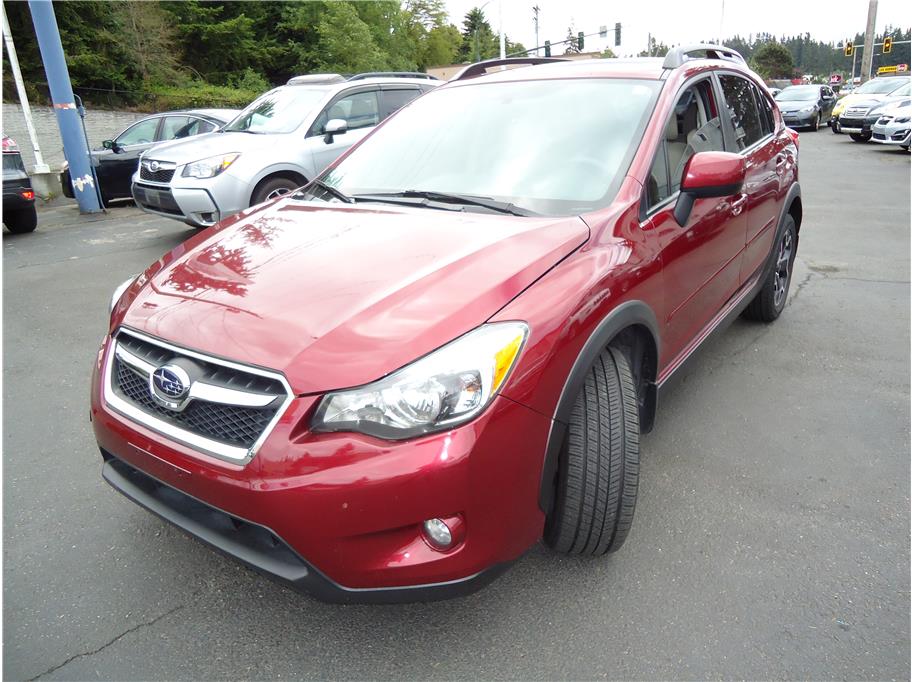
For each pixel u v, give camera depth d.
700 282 3.09
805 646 2.12
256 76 33.22
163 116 11.71
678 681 2.00
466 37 76.62
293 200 3.10
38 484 3.04
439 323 1.89
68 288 6.28
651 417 2.72
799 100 25.34
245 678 2.04
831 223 8.66
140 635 2.20
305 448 1.80
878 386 3.95
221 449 1.90
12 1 23.28
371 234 2.47
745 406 3.71
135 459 2.08
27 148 19.83
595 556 2.41
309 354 1.86
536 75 3.40
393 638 2.18
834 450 3.26
